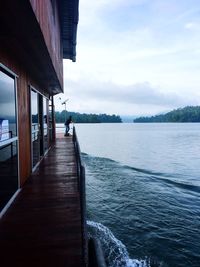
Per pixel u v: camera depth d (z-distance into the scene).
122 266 7.38
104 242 8.66
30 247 3.28
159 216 11.67
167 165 29.45
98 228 9.89
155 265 7.61
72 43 12.80
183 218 11.51
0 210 4.27
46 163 8.82
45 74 7.73
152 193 15.96
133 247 8.57
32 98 7.71
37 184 6.17
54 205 4.76
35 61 5.90
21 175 5.92
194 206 13.43
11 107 5.14
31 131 7.19
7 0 2.75
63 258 3.03
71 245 3.32
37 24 3.52
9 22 3.44
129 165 28.56
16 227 3.86
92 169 24.64
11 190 5.07
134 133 103.31
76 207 4.65
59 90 12.48
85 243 2.60
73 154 10.78
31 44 4.50
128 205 13.17
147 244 8.83
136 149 47.06
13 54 5.15
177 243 8.99
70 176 6.96
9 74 4.97
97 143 59.91
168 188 17.67
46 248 3.25
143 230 9.98
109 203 13.41
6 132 4.73
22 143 6.08
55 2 7.73
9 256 3.08
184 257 8.16
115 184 18.22
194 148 48.94
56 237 3.54
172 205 13.49
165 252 8.37
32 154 7.38
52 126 15.84
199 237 9.52
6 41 4.29
